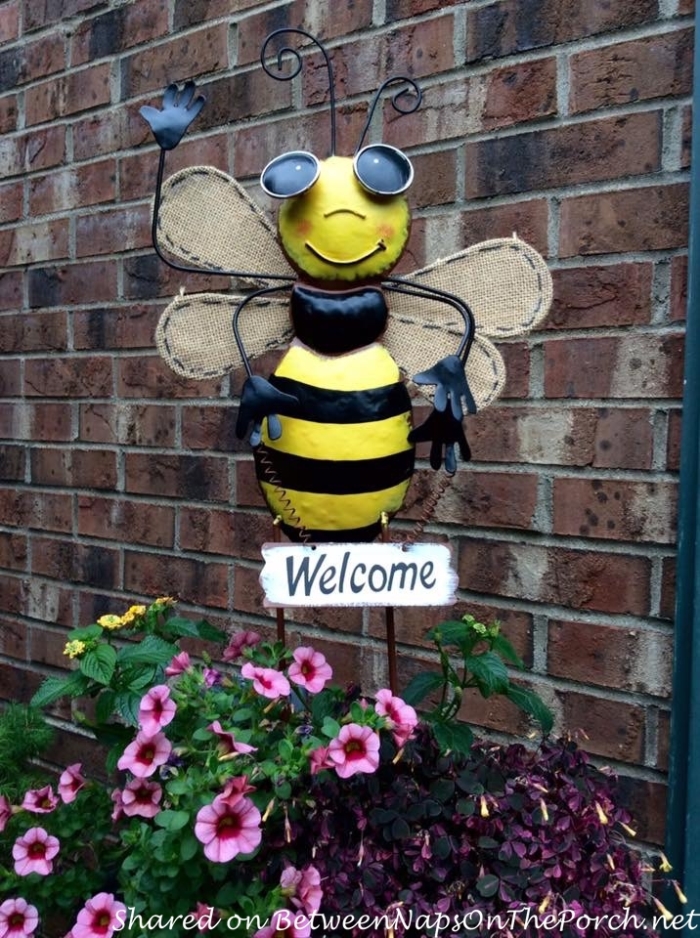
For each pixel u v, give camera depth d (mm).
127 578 1129
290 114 967
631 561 779
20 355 1242
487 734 861
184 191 710
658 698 767
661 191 752
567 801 641
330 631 962
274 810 635
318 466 653
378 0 902
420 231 888
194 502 1060
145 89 1082
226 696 685
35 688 1236
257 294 695
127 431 1120
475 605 867
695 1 727
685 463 727
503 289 688
